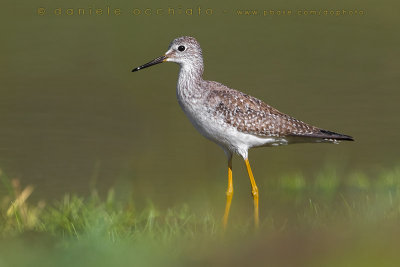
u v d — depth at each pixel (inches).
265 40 967.0
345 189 514.3
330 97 765.3
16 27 981.2
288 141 479.5
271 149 660.1
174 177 570.3
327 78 829.8
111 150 633.6
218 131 468.1
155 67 911.0
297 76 834.8
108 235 350.9
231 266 269.0
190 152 641.0
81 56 898.1
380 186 509.4
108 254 296.5
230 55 908.6
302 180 541.6
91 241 327.6
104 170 581.6
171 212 434.0
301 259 259.4
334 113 717.9
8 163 593.6
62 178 556.4
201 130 481.1
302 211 442.9
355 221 333.7
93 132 678.5
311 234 287.7
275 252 272.7
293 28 1017.5
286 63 880.9
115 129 687.7
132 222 400.8
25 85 796.0
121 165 593.0
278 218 419.5
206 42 948.6
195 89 472.1
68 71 848.9
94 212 398.9
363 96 770.2
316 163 609.0
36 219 408.2
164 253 299.9
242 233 351.9
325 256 255.4
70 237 356.5
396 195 440.1
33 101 751.7
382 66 874.8
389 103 745.6
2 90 777.6
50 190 527.2
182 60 478.9
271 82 808.3
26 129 676.7
